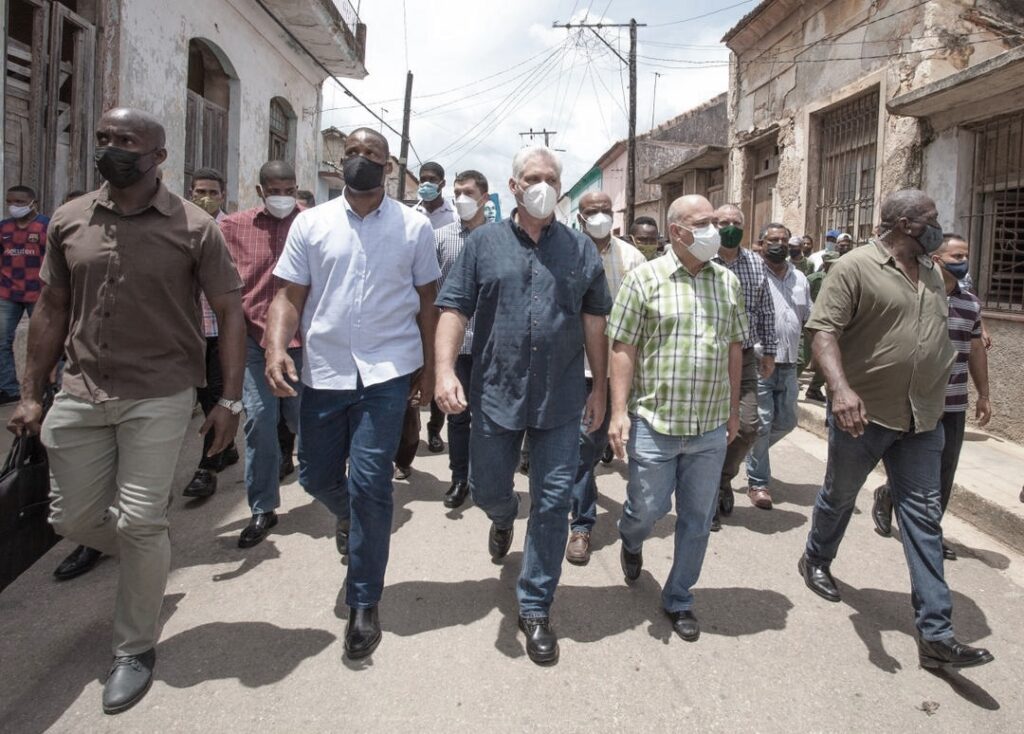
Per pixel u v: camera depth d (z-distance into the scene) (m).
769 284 4.22
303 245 2.79
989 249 6.40
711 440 2.86
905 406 2.84
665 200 17.80
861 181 8.58
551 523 2.76
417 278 2.94
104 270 2.38
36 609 3.04
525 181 2.65
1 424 5.48
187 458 5.19
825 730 2.38
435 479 4.91
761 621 3.10
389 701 2.46
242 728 2.30
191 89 9.23
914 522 2.82
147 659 2.54
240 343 2.67
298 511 4.23
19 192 5.96
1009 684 2.67
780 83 10.45
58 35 6.40
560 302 2.72
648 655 2.79
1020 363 5.79
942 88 5.91
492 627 2.96
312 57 11.72
